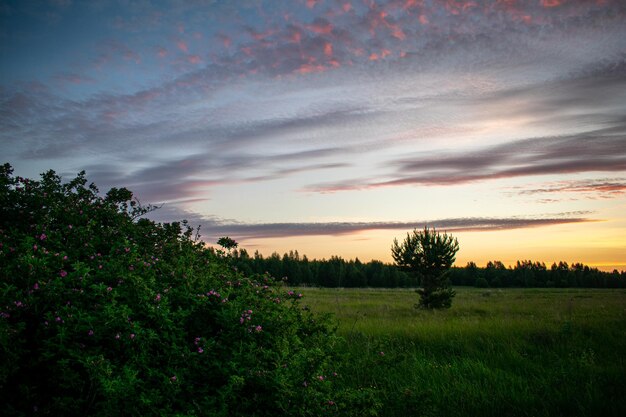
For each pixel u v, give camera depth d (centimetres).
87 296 405
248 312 482
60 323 373
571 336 1009
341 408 432
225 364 425
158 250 614
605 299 2748
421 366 730
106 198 667
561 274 9369
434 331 1057
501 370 725
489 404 576
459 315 1633
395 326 1156
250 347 441
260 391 425
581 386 638
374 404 454
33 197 568
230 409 398
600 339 984
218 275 588
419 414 517
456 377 689
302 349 481
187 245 652
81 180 657
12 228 525
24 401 346
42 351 375
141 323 414
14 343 346
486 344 930
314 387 439
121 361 381
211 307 497
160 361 411
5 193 546
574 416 543
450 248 1962
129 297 436
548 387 631
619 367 729
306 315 599
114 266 466
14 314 375
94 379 338
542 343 955
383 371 688
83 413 340
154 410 345
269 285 613
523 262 9650
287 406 399
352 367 680
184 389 394
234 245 677
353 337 974
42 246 497
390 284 8075
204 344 429
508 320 1284
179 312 442
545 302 2445
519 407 568
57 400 332
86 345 381
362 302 2239
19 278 410
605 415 545
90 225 554
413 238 2017
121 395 329
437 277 1995
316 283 7969
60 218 571
